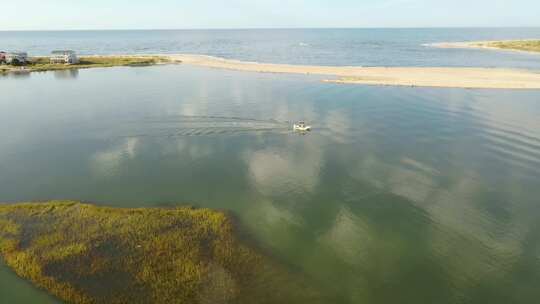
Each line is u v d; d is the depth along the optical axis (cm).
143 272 1641
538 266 1795
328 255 1838
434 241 1977
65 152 3130
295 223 2111
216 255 1778
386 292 1609
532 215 2236
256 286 1592
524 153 3175
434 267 1778
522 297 1606
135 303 1469
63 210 2158
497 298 1598
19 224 2008
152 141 3403
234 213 2200
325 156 3103
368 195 2455
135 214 2122
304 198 2402
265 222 2112
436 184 2622
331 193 2473
